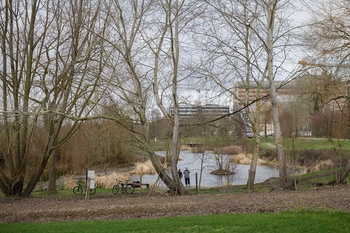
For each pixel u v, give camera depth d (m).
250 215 11.65
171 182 18.89
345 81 18.88
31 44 19.91
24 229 11.28
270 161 40.00
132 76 19.19
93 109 19.78
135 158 43.00
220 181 30.33
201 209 13.18
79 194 22.81
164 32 18.78
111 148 31.14
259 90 20.30
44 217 13.41
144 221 11.69
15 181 20.06
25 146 20.36
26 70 19.97
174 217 12.06
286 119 29.89
